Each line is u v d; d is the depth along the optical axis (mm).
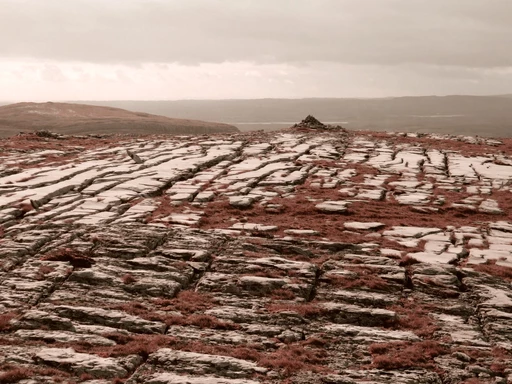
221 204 37469
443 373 16938
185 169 48125
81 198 38156
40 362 16125
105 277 22891
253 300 22156
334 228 33156
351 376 16516
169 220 33250
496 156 58969
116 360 16422
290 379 16016
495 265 27141
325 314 21141
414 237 31875
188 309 21016
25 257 25297
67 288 21953
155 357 16797
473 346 18938
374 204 38875
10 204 35719
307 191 41719
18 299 20672
